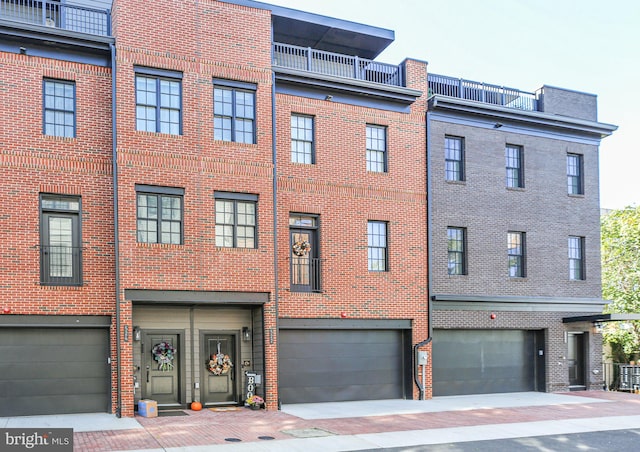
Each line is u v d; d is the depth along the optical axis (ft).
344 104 66.49
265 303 58.23
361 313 64.54
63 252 53.31
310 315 62.08
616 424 53.01
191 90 56.90
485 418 55.16
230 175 57.67
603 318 71.36
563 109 79.51
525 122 76.07
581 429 50.57
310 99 64.75
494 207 73.56
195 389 58.08
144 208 54.75
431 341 68.18
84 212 54.13
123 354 52.13
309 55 66.59
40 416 51.44
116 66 54.24
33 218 52.24
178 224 55.72
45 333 52.54
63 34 53.57
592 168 80.79
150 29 55.88
